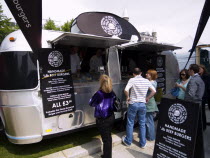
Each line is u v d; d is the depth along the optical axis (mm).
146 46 4312
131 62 5410
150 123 3662
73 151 3162
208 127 4379
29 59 2918
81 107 3492
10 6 1876
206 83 4066
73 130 3422
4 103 2949
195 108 2373
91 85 3648
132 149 3381
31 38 2111
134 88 3240
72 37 2980
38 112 2920
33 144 3531
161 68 5051
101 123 2834
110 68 3996
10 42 2971
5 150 3291
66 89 3223
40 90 2971
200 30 2877
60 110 3154
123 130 4203
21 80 2859
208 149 3281
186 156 2391
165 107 2711
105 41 3412
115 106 2945
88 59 5082
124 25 5523
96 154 3246
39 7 2016
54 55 3076
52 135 3135
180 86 3838
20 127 2895
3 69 2930
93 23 4707
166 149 2635
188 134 2402
